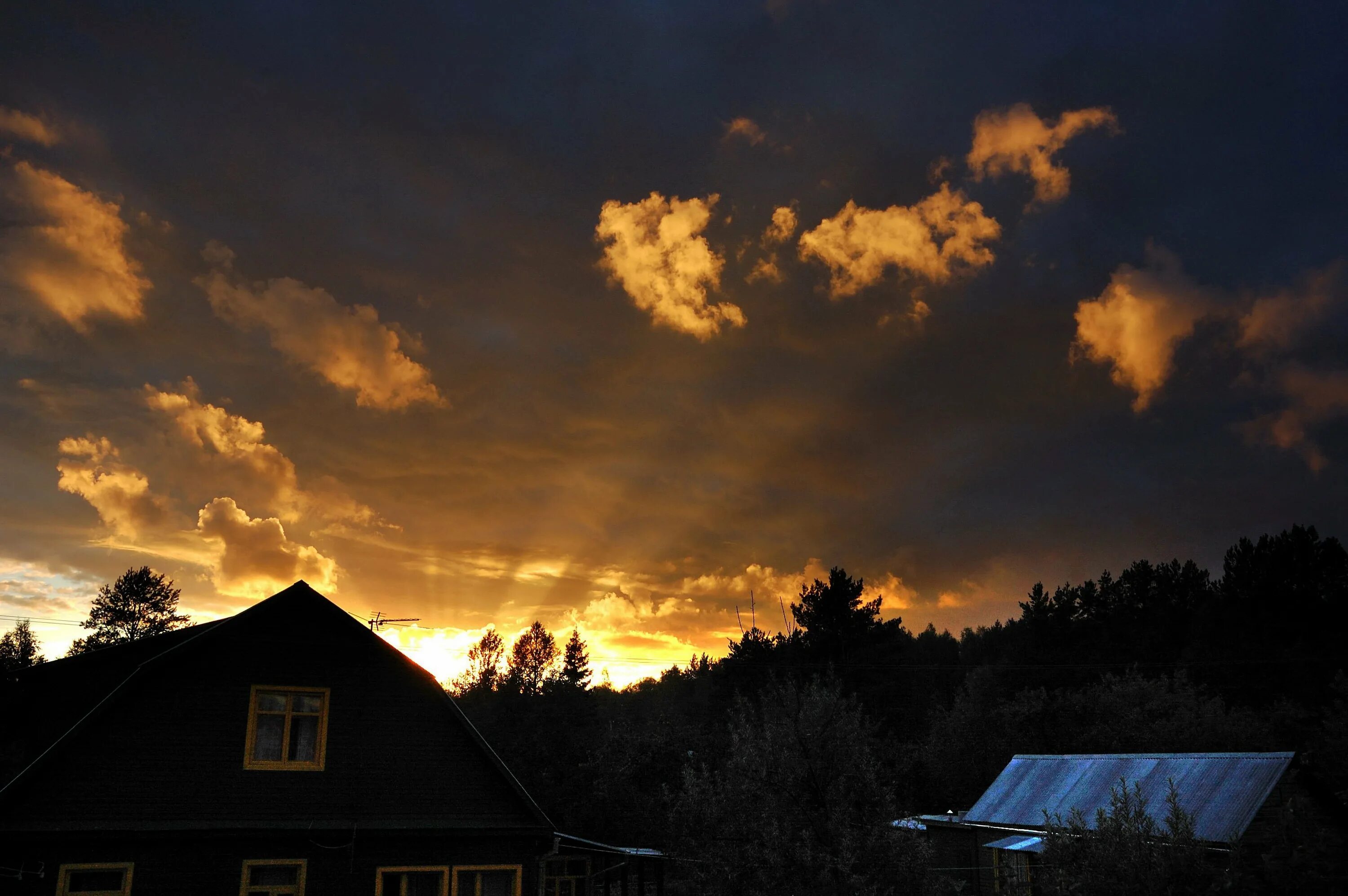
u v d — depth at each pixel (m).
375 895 22.38
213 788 21.72
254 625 23.42
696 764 45.34
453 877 23.17
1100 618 95.75
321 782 22.67
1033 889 27.91
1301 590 81.69
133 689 21.89
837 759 18.34
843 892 16.73
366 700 23.80
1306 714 53.91
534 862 23.94
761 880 17.17
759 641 73.06
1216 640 80.81
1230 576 88.50
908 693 72.25
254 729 22.61
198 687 22.44
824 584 73.81
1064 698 57.38
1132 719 52.59
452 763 23.98
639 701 116.00
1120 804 19.86
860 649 70.38
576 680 131.50
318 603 24.22
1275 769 23.89
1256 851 22.52
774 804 17.94
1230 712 55.16
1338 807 23.61
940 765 55.34
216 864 21.31
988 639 111.38
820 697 19.05
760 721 19.59
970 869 32.53
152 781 21.31
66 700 25.48
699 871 18.23
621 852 27.38
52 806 20.34
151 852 20.86
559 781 48.81
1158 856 17.78
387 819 22.86
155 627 80.25
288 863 21.84
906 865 17.28
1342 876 18.34
